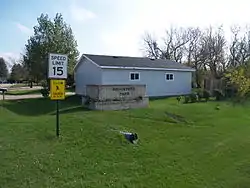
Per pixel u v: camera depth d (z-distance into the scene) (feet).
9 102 84.99
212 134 44.96
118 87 64.90
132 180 24.88
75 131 36.06
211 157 33.37
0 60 316.60
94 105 62.85
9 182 22.07
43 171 24.39
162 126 48.85
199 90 106.32
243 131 48.39
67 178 23.73
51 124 38.40
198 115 62.23
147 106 68.74
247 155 35.04
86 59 102.37
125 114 56.70
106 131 37.58
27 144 29.84
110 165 27.40
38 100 90.99
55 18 119.03
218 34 222.89
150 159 30.50
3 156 26.27
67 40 119.14
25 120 40.81
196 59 176.45
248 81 85.71
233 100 88.63
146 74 103.45
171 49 191.01
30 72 119.55
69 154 28.55
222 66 160.56
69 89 146.10
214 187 25.63
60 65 33.42
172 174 27.27
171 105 73.92
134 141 35.76
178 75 112.06
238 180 27.43
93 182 23.61
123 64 99.35
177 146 36.73
